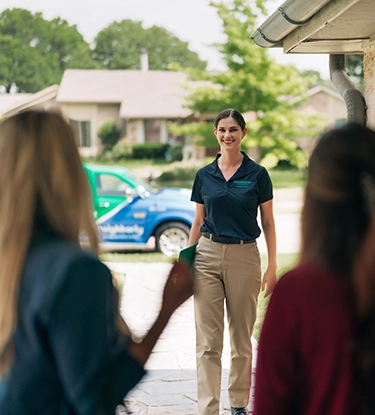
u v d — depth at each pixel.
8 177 1.64
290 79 29.91
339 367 1.52
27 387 1.55
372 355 1.48
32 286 1.56
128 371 1.64
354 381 1.51
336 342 1.51
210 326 4.13
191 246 4.09
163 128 43.81
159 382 5.11
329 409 1.54
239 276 4.10
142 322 7.22
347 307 1.51
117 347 1.62
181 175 34.94
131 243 11.98
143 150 41.12
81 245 1.69
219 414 4.30
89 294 1.54
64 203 1.66
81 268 1.55
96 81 45.66
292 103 30.66
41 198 1.65
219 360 4.16
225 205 4.07
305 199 1.59
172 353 5.93
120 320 1.74
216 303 4.13
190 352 5.95
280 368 1.57
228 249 4.09
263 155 32.75
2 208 1.64
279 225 16.81
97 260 1.60
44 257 1.58
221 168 4.20
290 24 4.33
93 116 44.88
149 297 8.63
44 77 70.00
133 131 43.88
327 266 1.54
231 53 29.95
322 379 1.53
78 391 1.49
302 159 29.98
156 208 11.91
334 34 4.66
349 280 1.52
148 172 37.28
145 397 4.77
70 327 1.50
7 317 1.57
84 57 78.50
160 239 12.09
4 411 1.56
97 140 44.69
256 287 4.16
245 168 4.14
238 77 29.77
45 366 1.54
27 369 1.55
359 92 5.02
